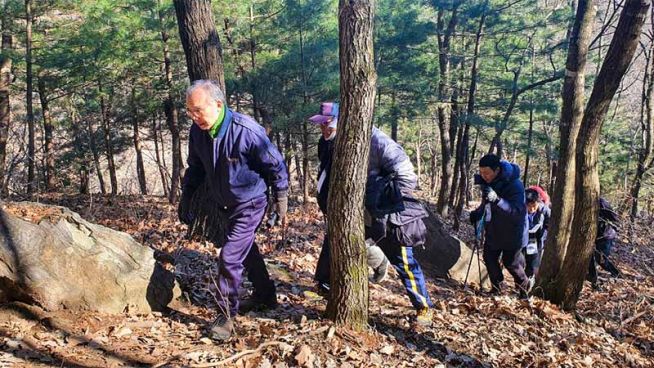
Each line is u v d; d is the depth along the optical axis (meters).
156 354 3.39
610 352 5.00
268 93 13.66
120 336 3.55
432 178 27.81
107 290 3.82
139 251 4.23
